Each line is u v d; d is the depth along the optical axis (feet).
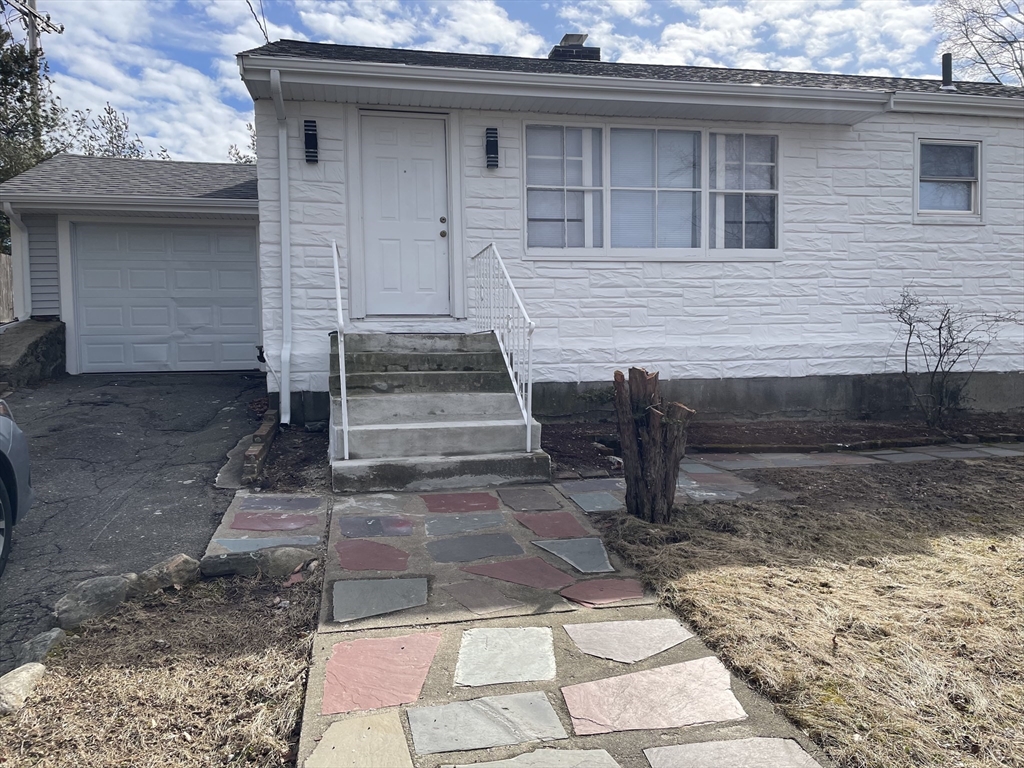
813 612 10.98
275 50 23.85
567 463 20.59
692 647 10.18
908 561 13.25
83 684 9.29
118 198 30.27
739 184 27.09
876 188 28.07
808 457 22.74
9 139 51.78
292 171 23.84
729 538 14.35
